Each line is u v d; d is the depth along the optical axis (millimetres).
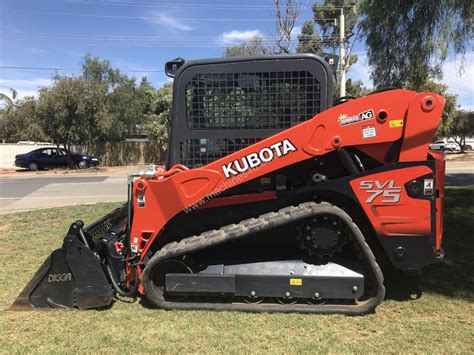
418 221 3914
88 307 4199
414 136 3912
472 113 38875
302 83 4230
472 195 9992
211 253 4273
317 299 4055
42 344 3574
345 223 3916
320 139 3959
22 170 30109
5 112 31781
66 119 27594
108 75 36125
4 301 4453
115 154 35344
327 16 30875
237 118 4309
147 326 3861
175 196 4109
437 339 3547
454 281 4797
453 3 8664
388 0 9383
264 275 4031
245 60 4270
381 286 3922
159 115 35781
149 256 4340
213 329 3775
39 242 6898
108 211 9641
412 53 9578
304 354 3359
